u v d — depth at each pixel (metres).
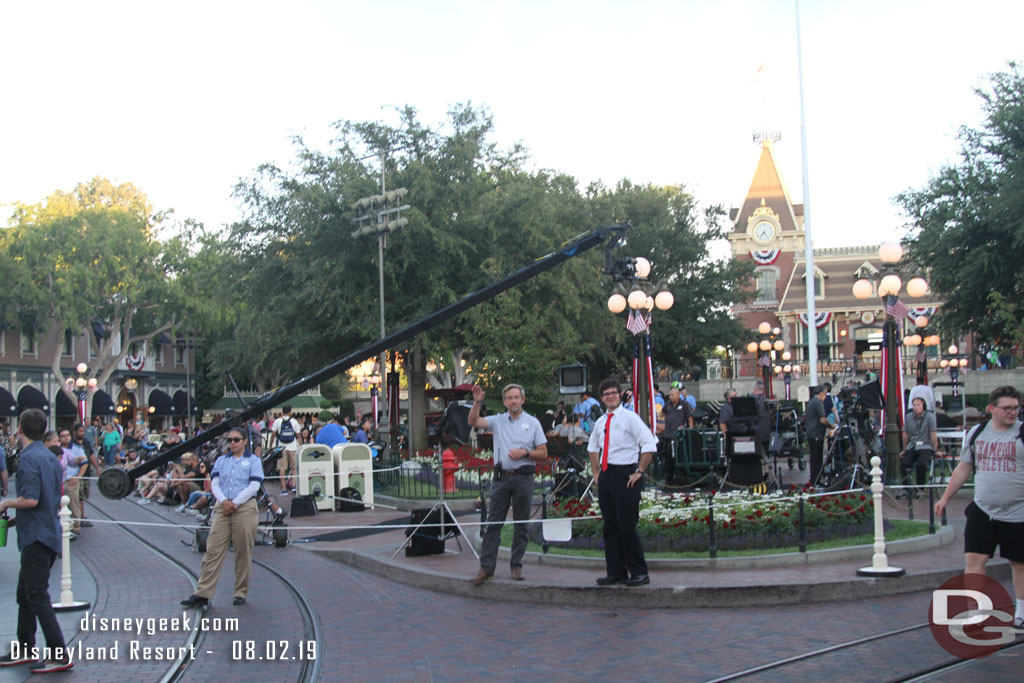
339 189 30.53
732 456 16.64
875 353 62.69
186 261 51.47
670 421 17.95
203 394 68.31
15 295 45.53
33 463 7.21
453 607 9.18
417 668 6.93
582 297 36.66
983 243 31.38
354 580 11.00
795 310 63.59
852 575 9.23
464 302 10.07
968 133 31.89
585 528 11.42
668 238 50.97
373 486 20.95
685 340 50.75
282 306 31.59
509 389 9.75
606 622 8.25
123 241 48.81
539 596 9.21
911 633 7.47
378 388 43.53
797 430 22.91
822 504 11.78
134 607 9.37
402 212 30.19
